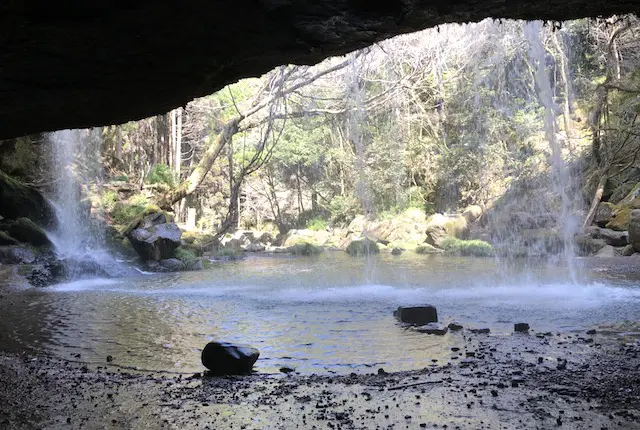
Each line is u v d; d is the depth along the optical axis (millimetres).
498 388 5344
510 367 6199
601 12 4711
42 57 4340
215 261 25438
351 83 30094
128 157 37969
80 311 11523
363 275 17938
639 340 7680
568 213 28094
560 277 15859
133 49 4391
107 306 12219
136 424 4465
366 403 4949
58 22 4043
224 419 4566
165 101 5250
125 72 4641
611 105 29062
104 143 32844
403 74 30062
